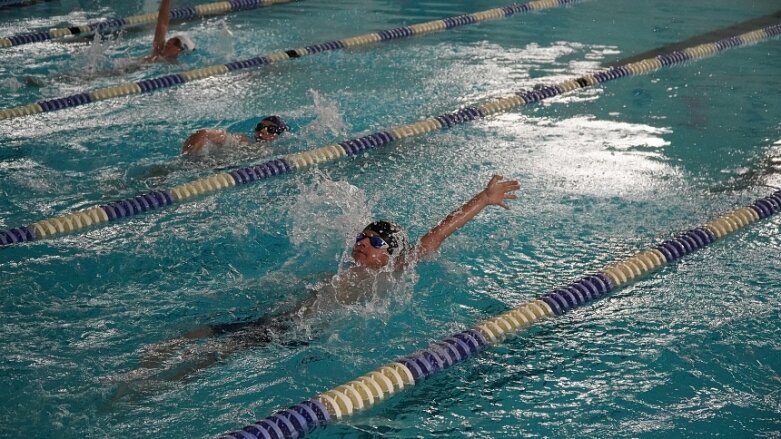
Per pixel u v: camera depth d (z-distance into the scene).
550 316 3.06
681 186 4.25
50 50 6.91
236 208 3.96
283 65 6.61
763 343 2.87
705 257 3.55
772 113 5.40
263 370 2.62
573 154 4.70
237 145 4.68
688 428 2.41
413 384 2.62
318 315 2.93
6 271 3.30
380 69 6.48
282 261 3.37
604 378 2.67
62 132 4.93
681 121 5.27
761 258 3.54
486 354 2.81
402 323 2.93
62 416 2.37
